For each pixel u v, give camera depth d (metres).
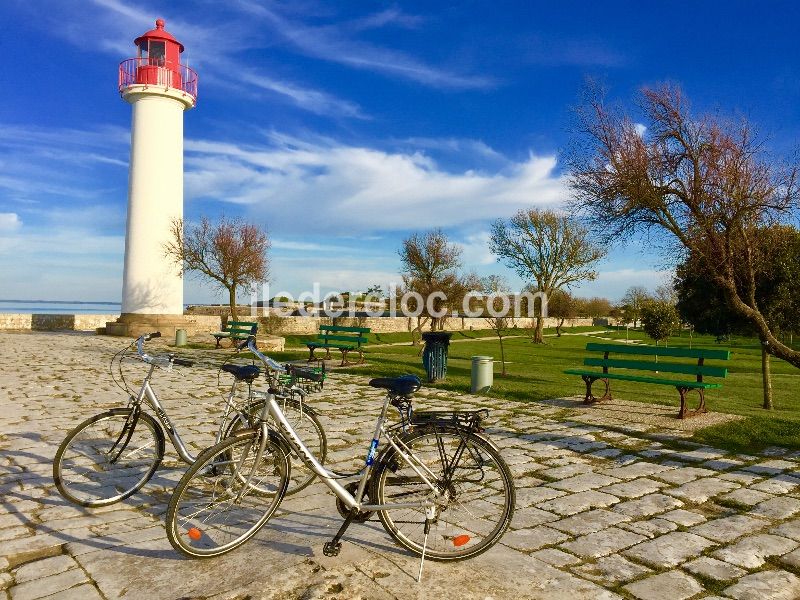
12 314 30.88
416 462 3.80
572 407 9.87
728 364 23.55
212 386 11.28
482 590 3.36
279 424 4.10
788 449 7.11
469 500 4.99
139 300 26.75
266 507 4.22
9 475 5.45
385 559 3.73
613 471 6.07
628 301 58.03
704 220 8.75
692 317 15.98
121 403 9.33
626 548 4.07
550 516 4.68
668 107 8.83
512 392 11.34
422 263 33.12
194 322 28.50
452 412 3.89
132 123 27.31
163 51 27.34
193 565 3.63
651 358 24.72
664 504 5.03
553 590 3.40
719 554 3.99
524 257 40.88
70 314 32.31
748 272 9.33
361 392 11.16
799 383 16.31
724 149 8.64
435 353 12.69
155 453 5.04
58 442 6.73
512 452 6.78
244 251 25.86
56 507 4.65
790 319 13.63
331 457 6.37
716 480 5.76
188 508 4.12
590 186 9.94
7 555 3.74
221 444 3.88
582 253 39.94
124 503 4.78
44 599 3.20
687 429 8.09
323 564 3.63
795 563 3.87
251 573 3.51
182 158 28.20
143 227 26.81
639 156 9.08
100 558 3.72
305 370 4.34
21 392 10.24
